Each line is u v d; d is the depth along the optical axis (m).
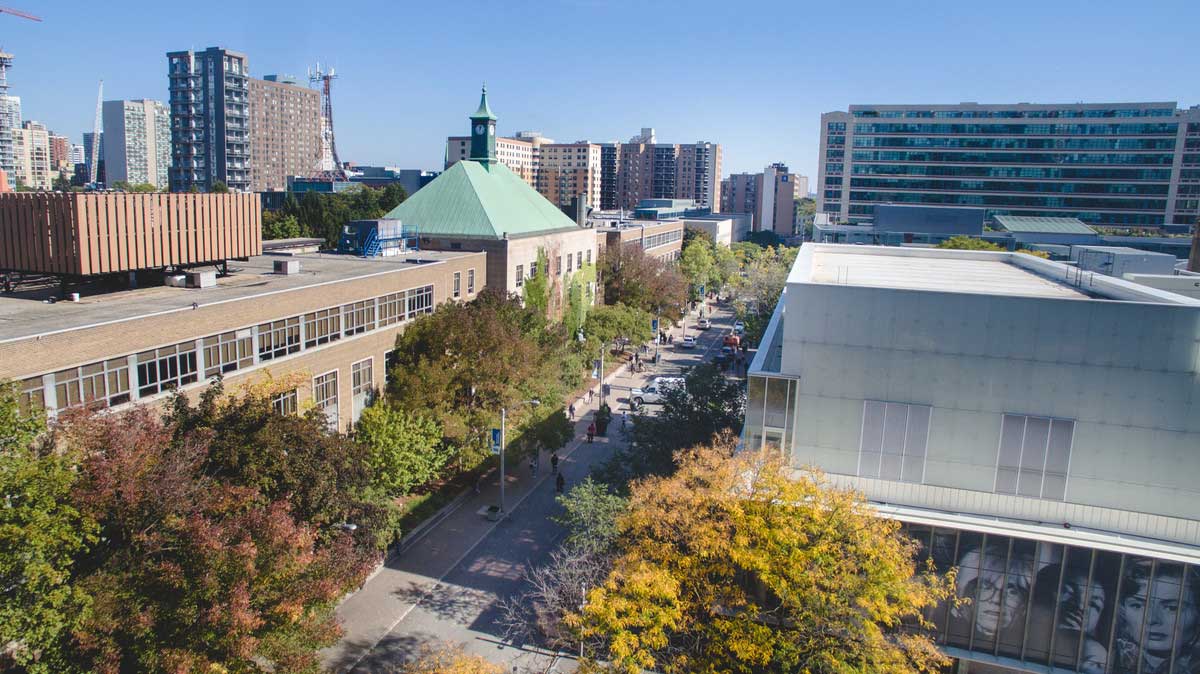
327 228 104.06
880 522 24.08
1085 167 170.25
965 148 177.50
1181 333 24.73
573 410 57.69
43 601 17.94
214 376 31.25
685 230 139.12
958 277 37.91
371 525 29.20
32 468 18.64
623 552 28.72
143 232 36.62
